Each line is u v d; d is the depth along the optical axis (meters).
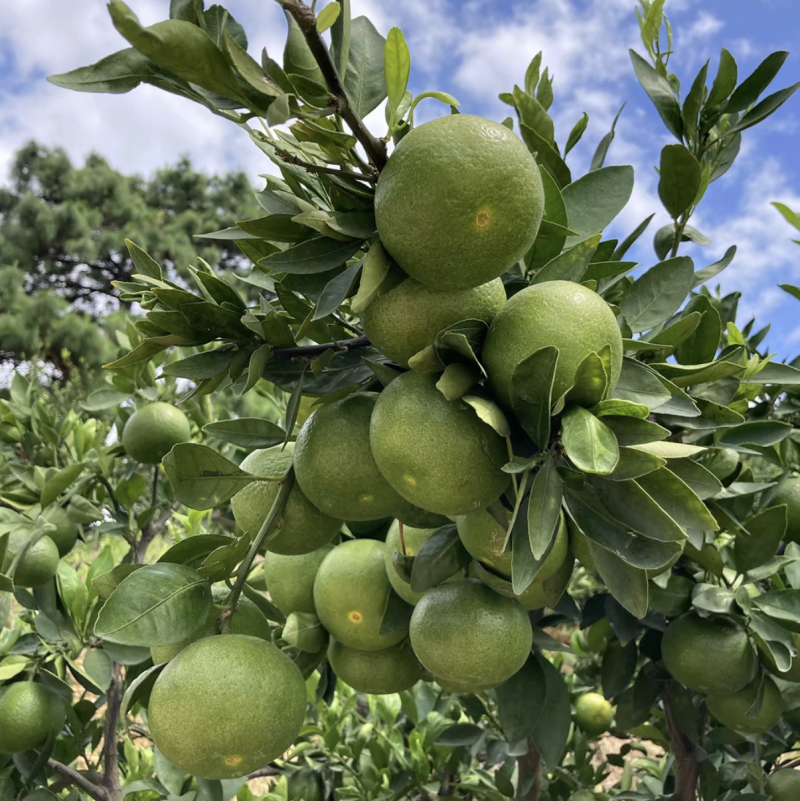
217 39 0.32
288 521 0.39
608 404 0.29
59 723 0.58
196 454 0.36
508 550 0.36
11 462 0.74
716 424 0.41
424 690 0.78
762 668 0.49
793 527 0.55
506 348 0.30
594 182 0.42
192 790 0.64
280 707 0.34
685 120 0.51
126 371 0.75
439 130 0.29
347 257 0.32
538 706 0.45
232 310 0.36
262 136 0.33
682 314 0.47
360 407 0.37
